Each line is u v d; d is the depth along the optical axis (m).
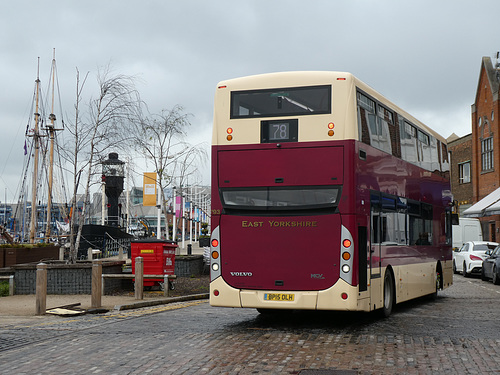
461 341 9.90
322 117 11.22
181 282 21.97
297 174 11.25
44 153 40.22
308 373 7.60
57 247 32.19
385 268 12.80
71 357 8.74
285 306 11.18
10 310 14.48
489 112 45.44
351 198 10.99
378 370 7.78
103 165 23.11
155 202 36.72
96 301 14.72
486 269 26.39
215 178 11.71
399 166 14.17
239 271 11.49
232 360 8.43
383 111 13.20
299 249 11.19
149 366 8.07
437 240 17.97
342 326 11.80
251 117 11.59
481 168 47.38
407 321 12.60
